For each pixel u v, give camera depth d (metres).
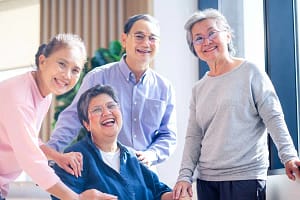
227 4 2.60
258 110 1.67
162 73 2.65
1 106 1.56
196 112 1.80
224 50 1.75
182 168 1.80
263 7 2.30
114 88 1.92
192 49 1.85
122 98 1.99
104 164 1.66
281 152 1.58
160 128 2.05
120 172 1.67
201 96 1.78
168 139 2.02
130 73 2.00
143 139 1.99
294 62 2.14
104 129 1.69
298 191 1.60
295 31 2.17
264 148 1.70
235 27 2.55
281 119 1.62
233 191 1.65
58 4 2.88
